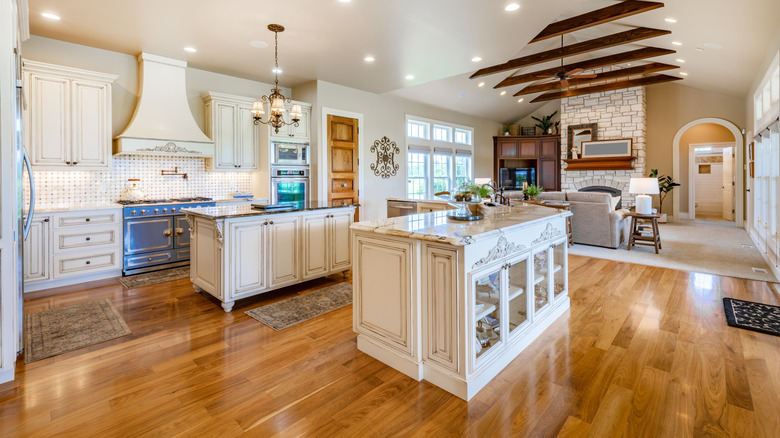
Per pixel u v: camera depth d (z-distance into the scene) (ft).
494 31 13.69
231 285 10.62
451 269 6.47
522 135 36.19
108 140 14.16
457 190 8.63
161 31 13.20
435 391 6.68
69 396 6.51
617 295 11.91
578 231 20.61
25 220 8.93
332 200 20.67
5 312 6.82
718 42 16.65
